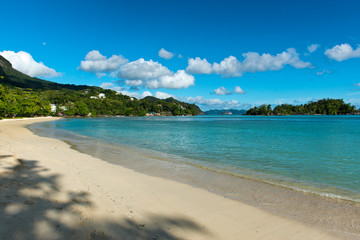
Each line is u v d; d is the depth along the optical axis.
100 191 6.95
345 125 62.06
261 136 30.92
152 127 54.81
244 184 8.98
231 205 6.66
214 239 4.66
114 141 24.02
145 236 4.49
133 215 5.44
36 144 17.33
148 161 13.34
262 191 8.12
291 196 7.65
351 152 17.44
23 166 9.33
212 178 9.80
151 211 5.81
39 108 132.25
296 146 20.84
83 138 26.05
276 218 5.88
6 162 9.50
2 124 47.16
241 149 18.98
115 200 6.30
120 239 4.28
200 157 15.20
